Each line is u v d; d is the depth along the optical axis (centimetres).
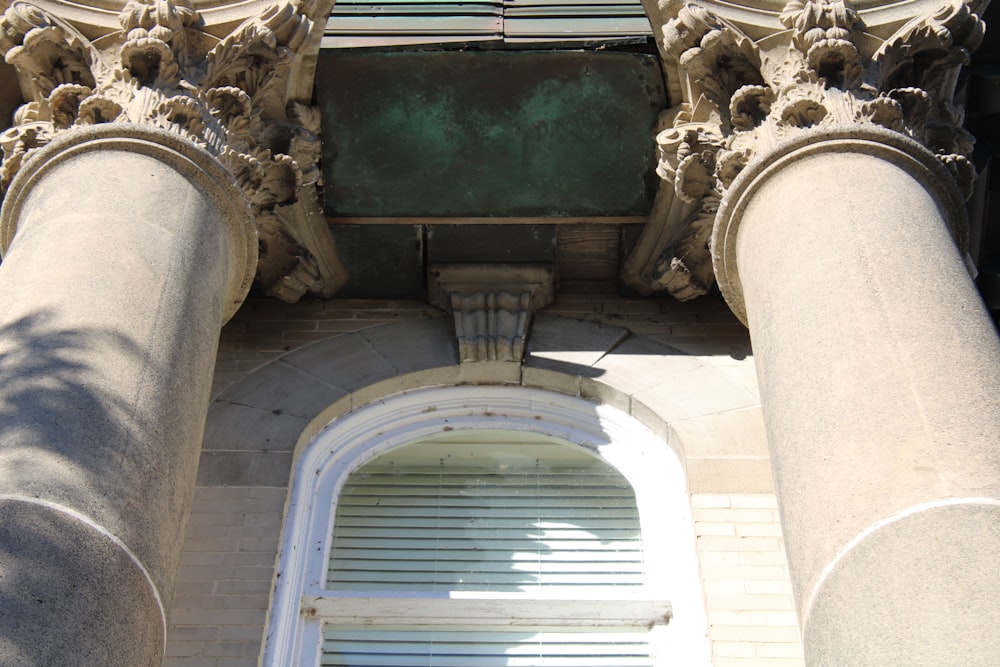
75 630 462
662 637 776
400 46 910
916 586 474
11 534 477
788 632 741
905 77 802
